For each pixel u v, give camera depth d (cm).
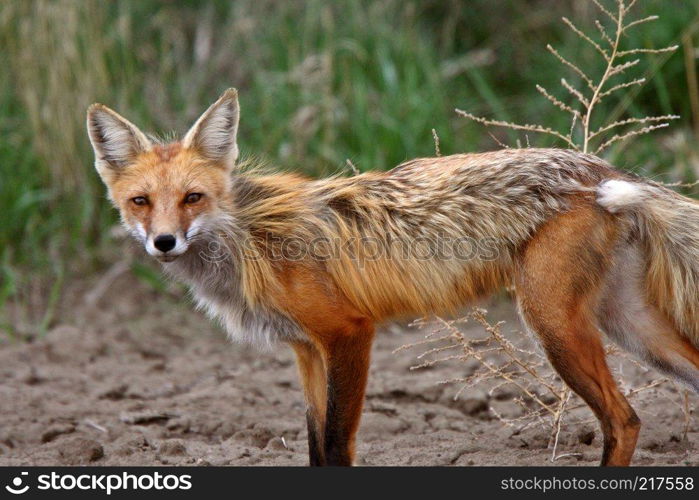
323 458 898
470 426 1064
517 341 1284
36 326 1488
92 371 1315
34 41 1678
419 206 890
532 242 857
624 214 851
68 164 1670
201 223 873
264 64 1903
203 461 951
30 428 1070
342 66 1786
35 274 1619
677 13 1753
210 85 1927
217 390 1220
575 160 876
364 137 1666
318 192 916
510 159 883
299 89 1761
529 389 1097
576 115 999
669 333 877
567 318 838
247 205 905
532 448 982
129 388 1245
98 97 1691
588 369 834
